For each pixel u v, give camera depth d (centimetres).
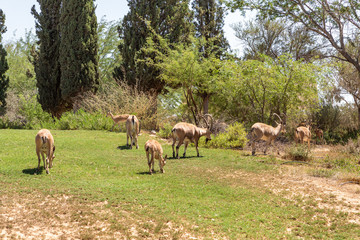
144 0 2609
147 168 1180
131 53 2598
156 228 661
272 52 2830
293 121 2175
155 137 2002
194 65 2359
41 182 910
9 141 1473
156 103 2594
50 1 2736
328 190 959
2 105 2673
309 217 767
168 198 855
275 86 2112
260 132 1509
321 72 2105
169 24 2694
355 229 700
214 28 2923
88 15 2605
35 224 649
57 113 2852
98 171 1101
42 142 996
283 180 1068
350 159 1446
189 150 1611
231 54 2555
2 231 604
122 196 835
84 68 2598
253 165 1272
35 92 3294
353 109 2369
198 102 3022
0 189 828
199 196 889
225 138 1788
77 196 813
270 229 705
